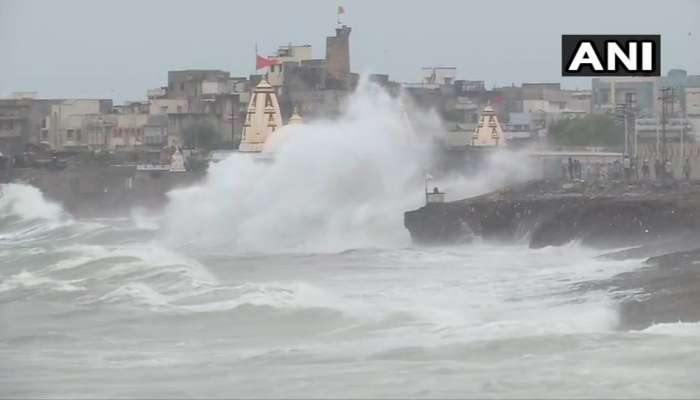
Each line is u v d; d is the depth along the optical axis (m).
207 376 119.12
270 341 139.12
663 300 152.25
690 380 110.44
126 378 119.31
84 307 168.00
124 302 170.50
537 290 178.25
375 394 109.38
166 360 128.12
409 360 123.50
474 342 130.38
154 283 193.75
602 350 123.56
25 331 149.12
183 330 148.50
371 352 128.12
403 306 160.50
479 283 193.12
